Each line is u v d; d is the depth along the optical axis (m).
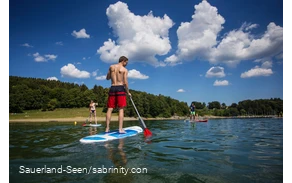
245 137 5.80
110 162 2.83
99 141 4.72
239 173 2.42
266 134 6.65
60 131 7.78
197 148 3.96
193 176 2.31
